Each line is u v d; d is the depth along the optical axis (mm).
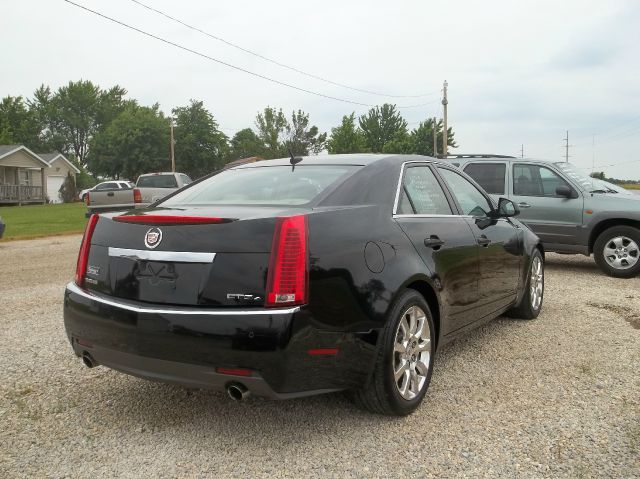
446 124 43438
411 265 3621
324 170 3998
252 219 3062
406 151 68438
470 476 2887
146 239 3252
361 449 3180
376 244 3467
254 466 3000
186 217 3148
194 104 71500
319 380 3119
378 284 3348
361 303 3238
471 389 4047
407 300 3531
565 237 9180
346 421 3545
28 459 3082
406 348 3588
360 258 3314
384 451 3154
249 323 2924
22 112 88000
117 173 68438
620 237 8734
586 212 8984
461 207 4730
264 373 2936
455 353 4879
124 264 3318
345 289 3182
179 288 3104
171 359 3078
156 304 3148
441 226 4199
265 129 66188
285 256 2996
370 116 80250
